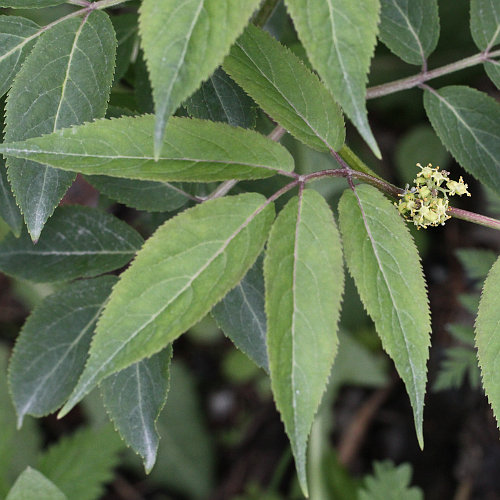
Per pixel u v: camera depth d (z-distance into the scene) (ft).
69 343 2.98
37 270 3.01
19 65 2.79
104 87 2.77
